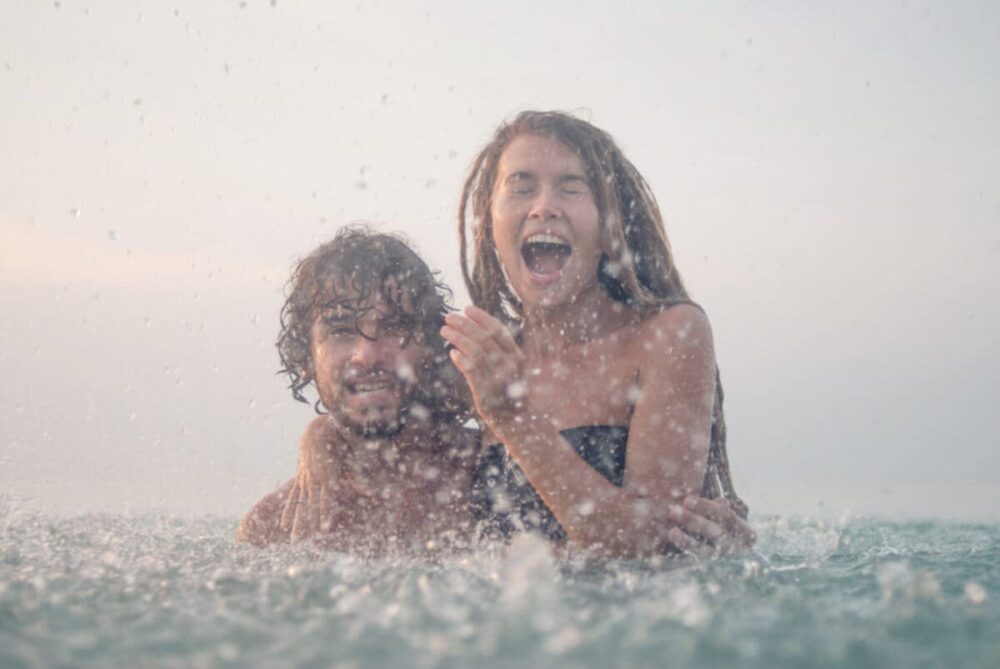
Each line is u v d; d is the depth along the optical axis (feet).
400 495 9.15
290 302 10.58
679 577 6.55
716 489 9.86
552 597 5.31
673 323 9.17
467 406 9.58
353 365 9.16
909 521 12.76
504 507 8.97
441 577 6.21
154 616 4.94
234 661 3.98
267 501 9.68
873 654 4.09
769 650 4.10
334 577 6.26
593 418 9.25
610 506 8.00
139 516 11.07
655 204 10.36
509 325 10.34
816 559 8.07
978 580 6.57
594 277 9.66
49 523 10.22
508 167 9.68
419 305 9.43
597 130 9.92
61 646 4.28
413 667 3.82
